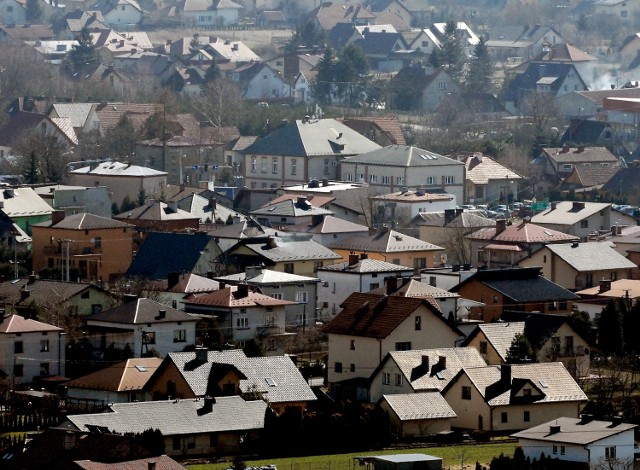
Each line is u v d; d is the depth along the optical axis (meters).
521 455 195.62
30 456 182.75
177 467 179.12
